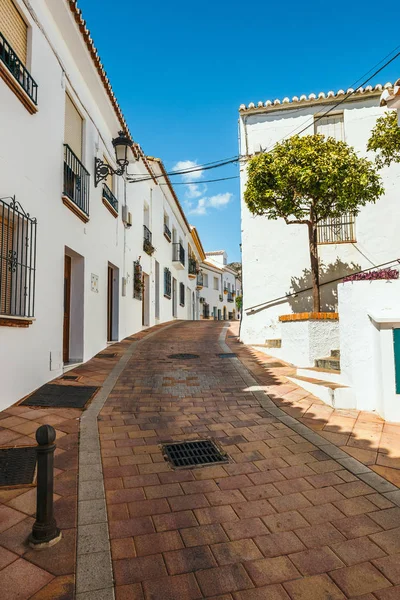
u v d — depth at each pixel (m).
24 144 5.64
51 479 2.59
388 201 10.35
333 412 5.34
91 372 7.26
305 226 10.64
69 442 4.18
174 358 8.91
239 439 4.45
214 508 3.06
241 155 11.17
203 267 36.88
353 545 2.62
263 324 10.80
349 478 3.56
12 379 5.20
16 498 3.05
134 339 11.98
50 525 2.55
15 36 5.72
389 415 4.97
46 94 6.43
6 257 5.04
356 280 5.67
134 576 2.31
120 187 11.66
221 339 12.19
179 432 4.62
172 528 2.79
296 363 7.96
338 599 2.16
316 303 8.59
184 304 25.38
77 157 7.97
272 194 8.12
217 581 2.28
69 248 7.45
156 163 15.22
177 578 2.30
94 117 9.22
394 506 3.10
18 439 4.11
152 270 16.33
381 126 6.77
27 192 5.71
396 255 10.20
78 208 7.57
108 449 4.10
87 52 7.70
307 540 2.67
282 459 3.95
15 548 2.49
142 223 14.65
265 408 5.50
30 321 5.55
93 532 2.69
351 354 5.63
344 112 10.68
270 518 2.93
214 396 6.03
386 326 5.05
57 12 6.66
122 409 5.36
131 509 3.02
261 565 2.42
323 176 7.70
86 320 8.37
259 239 10.93
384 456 4.01
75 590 2.17
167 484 3.42
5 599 2.08
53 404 5.29
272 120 11.08
